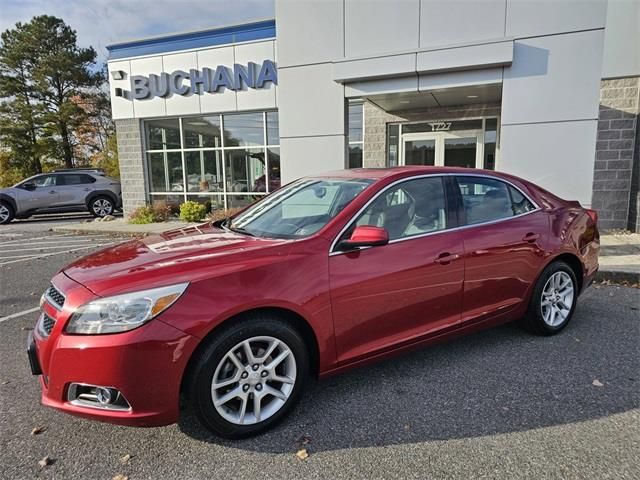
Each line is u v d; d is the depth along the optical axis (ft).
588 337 13.74
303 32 29.01
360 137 40.19
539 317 13.47
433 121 37.01
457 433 9.02
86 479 7.89
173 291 8.21
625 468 7.91
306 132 29.76
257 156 44.34
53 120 106.11
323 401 10.30
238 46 41.91
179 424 9.53
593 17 23.41
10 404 10.46
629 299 17.47
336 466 8.11
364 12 27.48
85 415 8.11
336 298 9.67
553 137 24.80
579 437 8.82
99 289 8.29
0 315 16.84
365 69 27.27
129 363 7.79
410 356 12.62
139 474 7.99
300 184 13.10
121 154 48.55
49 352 8.23
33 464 8.30
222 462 8.28
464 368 11.81
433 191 11.80
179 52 44.11
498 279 12.37
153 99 46.03
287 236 10.50
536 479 7.67
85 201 55.67
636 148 29.50
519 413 9.68
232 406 9.03
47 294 9.27
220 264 8.95
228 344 8.53
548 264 13.50
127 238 36.63
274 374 9.20
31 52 108.68
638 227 29.01
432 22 26.16
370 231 9.55
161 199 48.80
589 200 24.68
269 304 8.87
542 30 24.29
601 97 30.32
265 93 41.73
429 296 11.07
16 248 33.01
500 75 25.25
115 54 46.57
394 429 9.20
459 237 11.64
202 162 46.55
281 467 8.11
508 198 13.28
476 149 36.32
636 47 29.09
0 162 108.06
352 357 10.12
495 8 24.91
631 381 11.00
